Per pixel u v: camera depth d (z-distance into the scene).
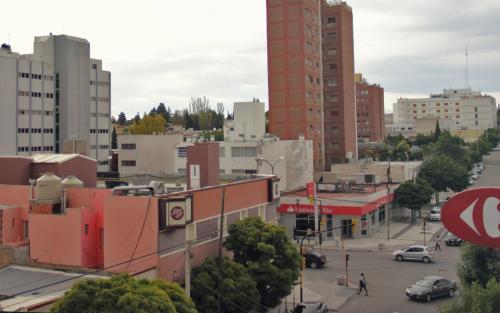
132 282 21.17
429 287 39.50
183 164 88.88
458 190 96.25
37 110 100.81
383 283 44.84
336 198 68.25
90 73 111.25
